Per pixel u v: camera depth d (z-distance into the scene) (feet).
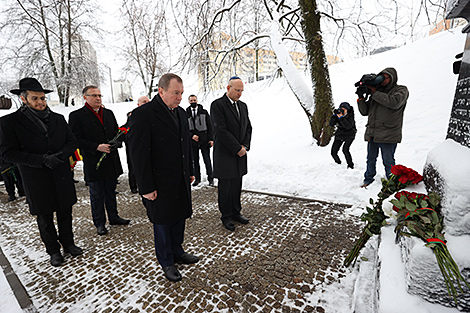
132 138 6.70
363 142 20.11
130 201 15.12
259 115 34.55
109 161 10.64
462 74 5.07
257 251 8.59
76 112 10.27
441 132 17.16
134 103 60.80
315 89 21.29
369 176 13.35
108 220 11.99
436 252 3.80
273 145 24.84
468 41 4.81
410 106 21.66
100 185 10.54
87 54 60.64
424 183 5.83
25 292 7.06
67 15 54.29
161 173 6.97
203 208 13.01
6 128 7.52
